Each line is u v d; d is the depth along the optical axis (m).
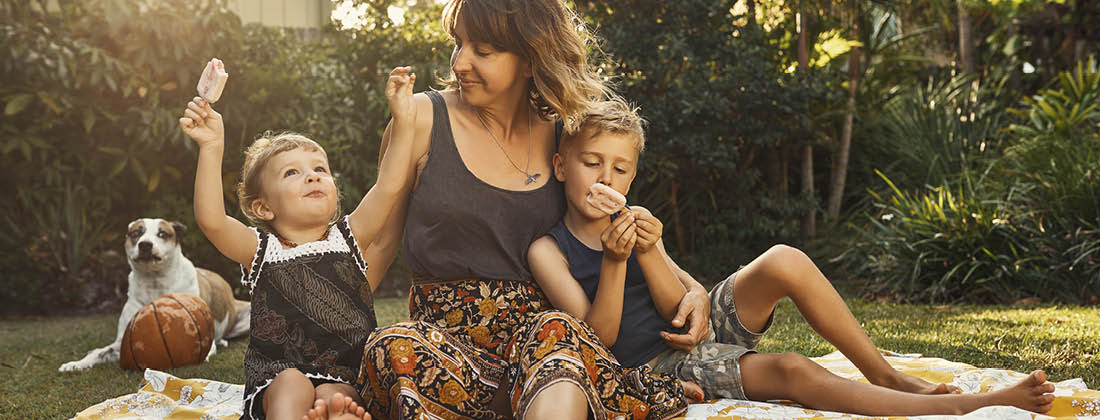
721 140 7.97
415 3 9.06
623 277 2.10
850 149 9.23
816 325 2.26
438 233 2.21
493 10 2.13
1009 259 6.11
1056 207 6.16
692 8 7.75
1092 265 5.80
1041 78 10.12
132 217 7.50
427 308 2.25
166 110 7.15
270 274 2.18
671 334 2.24
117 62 6.84
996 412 1.92
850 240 7.94
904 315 5.38
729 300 2.36
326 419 1.83
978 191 6.94
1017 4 9.52
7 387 3.72
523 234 2.26
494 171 2.28
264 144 2.37
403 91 2.21
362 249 2.30
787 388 2.23
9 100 6.79
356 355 2.18
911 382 2.21
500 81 2.20
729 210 8.48
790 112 7.85
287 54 7.79
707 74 7.75
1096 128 7.63
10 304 6.81
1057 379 3.14
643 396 2.11
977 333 4.35
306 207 2.23
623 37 7.65
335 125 7.82
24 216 7.19
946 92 9.22
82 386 3.75
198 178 2.11
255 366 2.15
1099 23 9.82
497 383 2.09
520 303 2.23
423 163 2.28
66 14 7.09
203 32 7.11
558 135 2.43
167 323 4.15
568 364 1.89
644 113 7.62
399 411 1.94
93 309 7.00
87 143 7.14
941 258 6.29
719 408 2.17
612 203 2.06
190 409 2.63
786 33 9.28
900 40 9.62
